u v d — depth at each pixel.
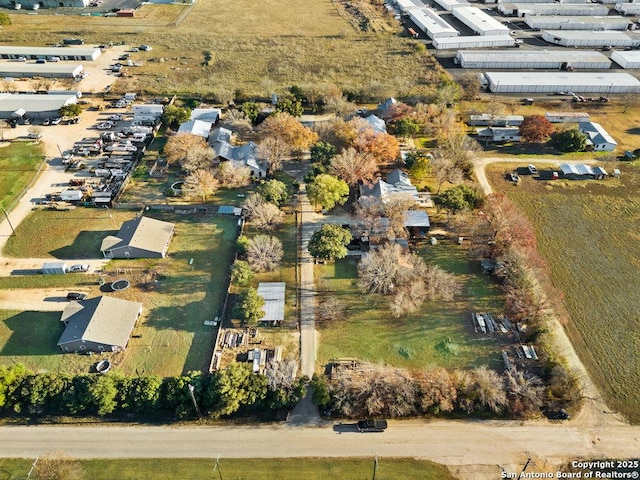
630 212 116.38
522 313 87.38
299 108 150.12
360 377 79.25
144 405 74.06
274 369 76.81
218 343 84.75
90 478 67.00
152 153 137.62
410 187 118.62
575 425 73.69
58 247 105.06
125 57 199.12
